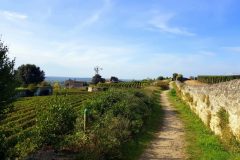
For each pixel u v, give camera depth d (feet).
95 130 54.34
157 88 250.57
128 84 306.14
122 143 54.95
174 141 62.34
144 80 347.97
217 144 56.75
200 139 62.28
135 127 68.64
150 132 71.00
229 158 47.11
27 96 216.54
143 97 119.24
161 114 104.42
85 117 59.72
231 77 230.48
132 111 81.97
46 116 54.85
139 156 50.90
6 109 39.78
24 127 83.61
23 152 47.62
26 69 339.16
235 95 51.83
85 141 48.78
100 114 75.82
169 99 165.27
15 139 55.88
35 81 340.59
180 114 104.63
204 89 81.66
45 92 238.27
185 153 53.11
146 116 88.28
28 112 111.75
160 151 54.39
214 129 66.54
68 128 56.24
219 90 63.93
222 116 58.44
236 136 50.21
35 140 50.78
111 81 404.16
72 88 300.40
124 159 48.42
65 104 59.00
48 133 52.01
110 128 57.47
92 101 85.92
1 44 38.75
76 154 46.62
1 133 42.04
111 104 85.30
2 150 41.09
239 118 48.65
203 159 48.49
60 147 49.62
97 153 44.52
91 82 394.52
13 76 39.52
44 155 46.88
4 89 38.45
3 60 38.58
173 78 315.99
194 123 83.92
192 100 105.19
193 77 303.48
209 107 73.26
